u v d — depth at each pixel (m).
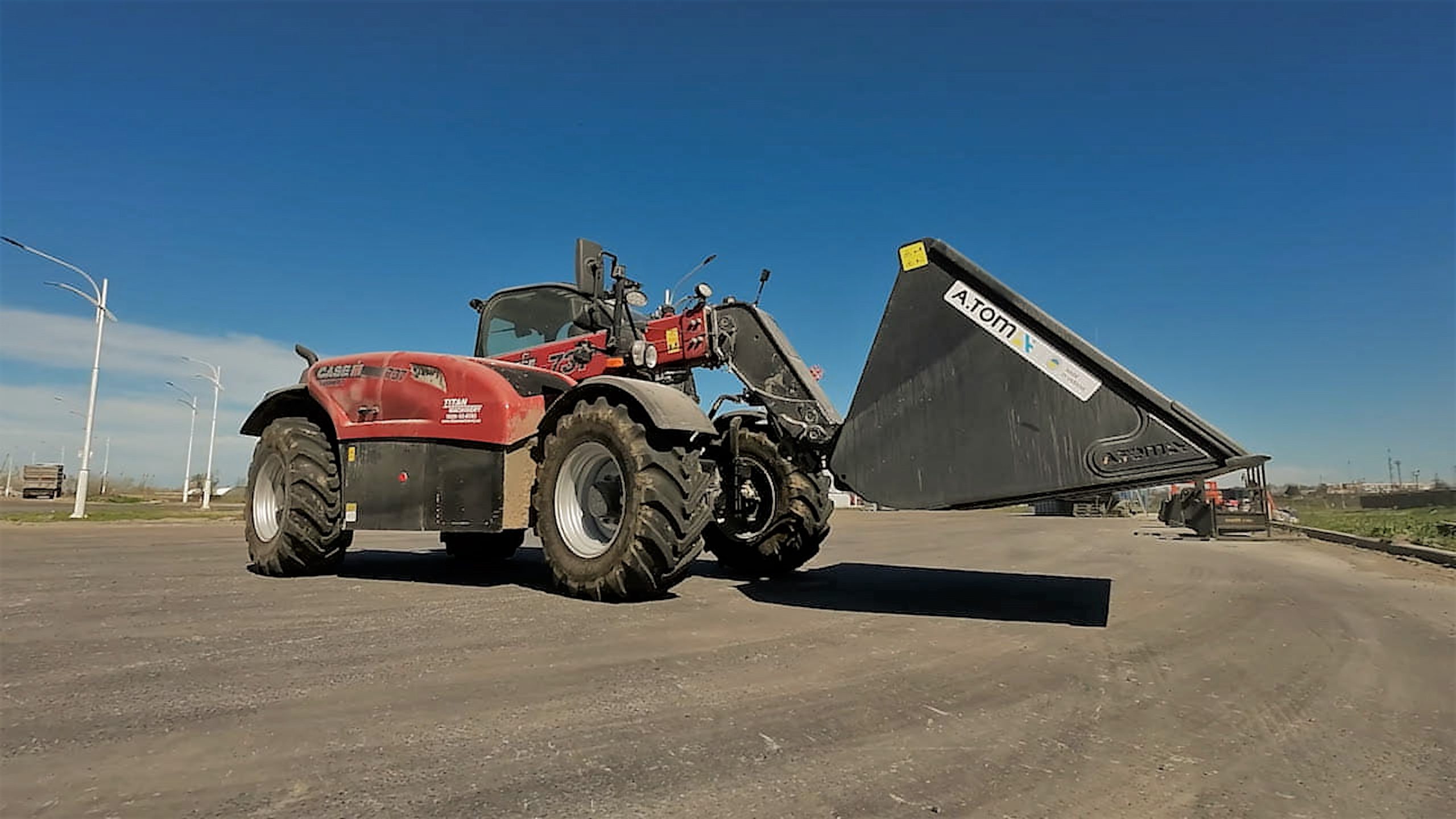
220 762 1.86
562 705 2.33
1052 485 3.64
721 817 1.60
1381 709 2.49
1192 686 2.72
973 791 1.77
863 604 4.37
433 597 4.43
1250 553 8.98
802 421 5.14
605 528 4.51
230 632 3.38
